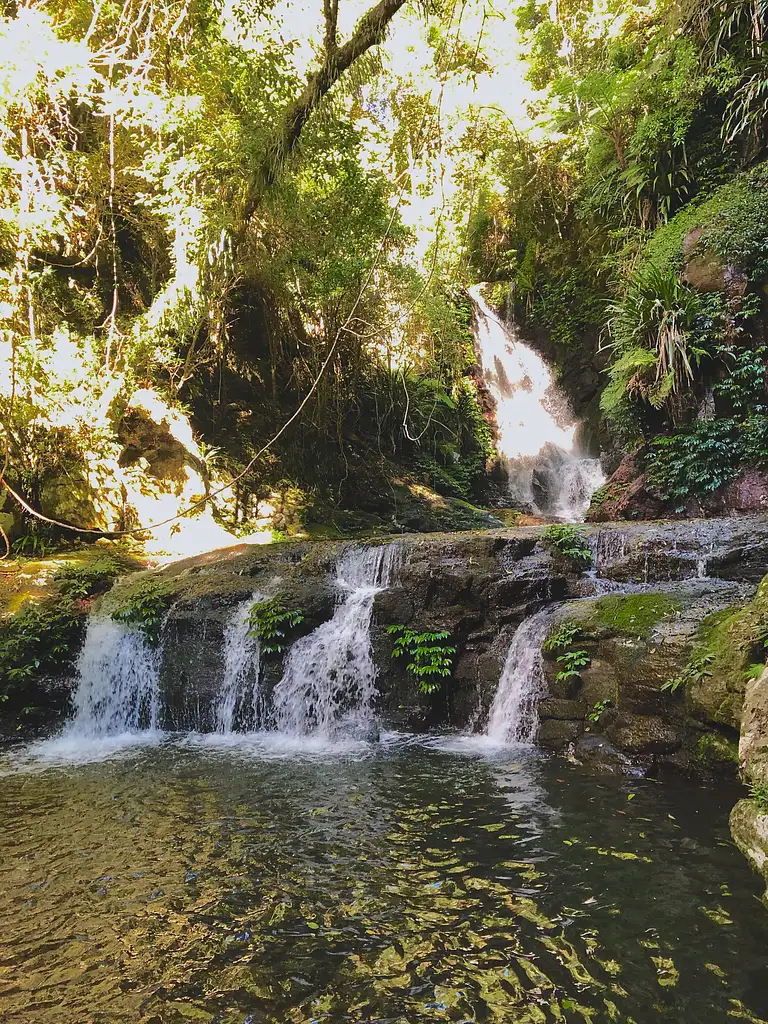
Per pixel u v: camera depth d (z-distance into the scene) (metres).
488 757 6.08
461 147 16.12
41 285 11.34
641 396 11.16
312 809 4.90
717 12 10.48
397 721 7.27
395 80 13.92
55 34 8.35
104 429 11.38
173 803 5.16
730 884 3.48
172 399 12.95
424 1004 2.69
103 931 3.29
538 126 16.17
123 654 8.60
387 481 16.30
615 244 14.18
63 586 9.45
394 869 3.85
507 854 3.98
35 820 4.84
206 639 8.32
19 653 8.31
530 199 17.97
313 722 7.55
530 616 7.20
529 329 19.78
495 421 19.78
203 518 12.59
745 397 9.91
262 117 9.57
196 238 10.62
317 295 13.37
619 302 12.38
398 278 13.27
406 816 4.66
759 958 2.88
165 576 9.74
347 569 8.97
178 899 3.59
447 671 7.16
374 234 11.80
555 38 17.27
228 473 13.60
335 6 8.48
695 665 4.96
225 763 6.34
